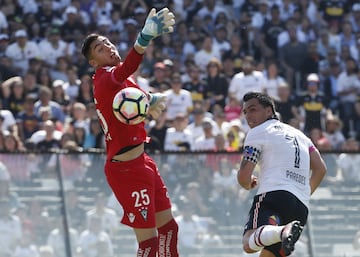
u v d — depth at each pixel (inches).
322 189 1609.3
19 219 1517.0
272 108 999.6
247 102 998.4
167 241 959.6
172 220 964.0
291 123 2015.3
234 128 1904.5
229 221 1569.9
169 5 2476.6
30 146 1811.0
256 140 976.9
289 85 2345.0
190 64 2236.7
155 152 1563.7
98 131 1850.4
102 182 1546.5
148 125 1894.7
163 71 2111.2
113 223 1539.1
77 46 2261.3
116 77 907.4
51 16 2335.1
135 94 906.1
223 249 1561.3
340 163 1616.6
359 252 1596.9
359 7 2596.0
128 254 1535.4
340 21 2576.3
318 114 2128.4
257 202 971.3
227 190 1574.8
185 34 2365.9
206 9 2491.4
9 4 2342.5
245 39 2407.7
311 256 1588.3
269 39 2407.7
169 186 1561.3
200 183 1571.1
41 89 1940.2
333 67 2377.0
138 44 891.4
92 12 2381.9
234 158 1582.2
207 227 1562.5
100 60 932.6
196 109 1916.8
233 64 2295.8
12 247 1509.6
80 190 1540.4
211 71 2149.4
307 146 998.4
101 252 1530.5
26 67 2178.9
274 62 2289.6
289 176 970.1
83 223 1534.2
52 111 1948.8
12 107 2001.7
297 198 967.0
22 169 1526.8
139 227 931.3
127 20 2388.0
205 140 1862.7
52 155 1540.4
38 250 1515.7
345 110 2303.2
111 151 933.2
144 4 2463.1
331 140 2116.1
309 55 2379.4
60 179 1537.9
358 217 1601.9
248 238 957.2
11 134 1764.3
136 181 930.1
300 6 2556.6
